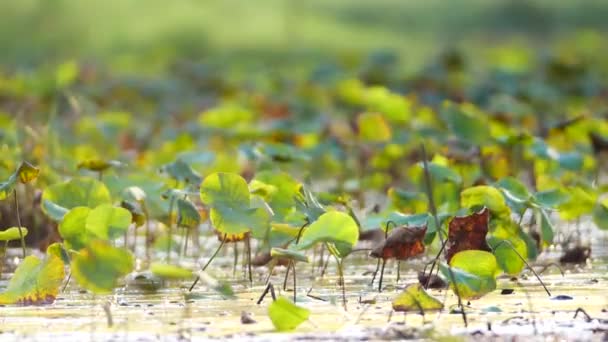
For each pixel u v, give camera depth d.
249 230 7.62
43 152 11.66
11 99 17.19
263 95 21.52
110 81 23.20
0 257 8.61
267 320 6.65
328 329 6.38
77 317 6.75
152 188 9.28
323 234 7.14
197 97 22.86
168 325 6.50
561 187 9.66
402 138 13.52
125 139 16.50
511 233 8.43
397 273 8.29
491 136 11.34
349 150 14.05
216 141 15.45
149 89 22.42
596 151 12.02
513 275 8.17
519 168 12.15
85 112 17.14
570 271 8.58
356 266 8.80
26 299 7.09
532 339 6.13
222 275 8.41
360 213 10.72
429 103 19.06
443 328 6.40
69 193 8.16
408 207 9.46
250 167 12.44
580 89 20.83
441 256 8.45
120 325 6.50
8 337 6.18
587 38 35.00
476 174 11.07
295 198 8.28
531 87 20.22
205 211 9.35
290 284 8.00
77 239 7.45
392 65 23.47
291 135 14.56
